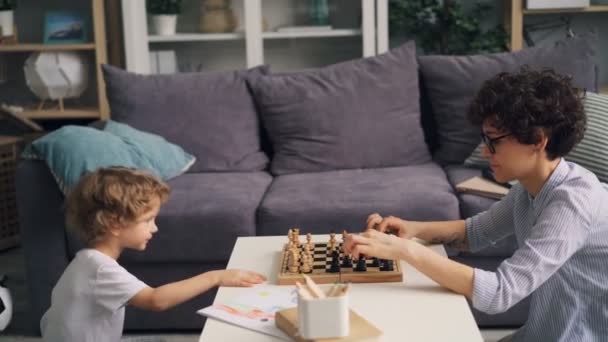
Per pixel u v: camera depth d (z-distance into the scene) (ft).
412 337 4.31
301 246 5.85
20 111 13.01
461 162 9.90
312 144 9.87
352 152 9.86
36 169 8.53
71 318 5.61
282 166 9.93
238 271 5.38
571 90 4.67
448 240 5.79
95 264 5.60
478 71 9.98
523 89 4.61
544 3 12.47
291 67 13.03
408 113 10.02
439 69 10.12
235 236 8.26
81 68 13.05
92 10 13.48
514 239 7.93
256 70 10.55
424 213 8.22
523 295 4.60
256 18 12.87
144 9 12.78
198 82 10.31
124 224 5.65
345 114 9.89
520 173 4.84
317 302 4.11
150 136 9.67
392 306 4.73
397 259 4.97
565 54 9.93
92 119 13.84
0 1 12.98
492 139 4.76
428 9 13.67
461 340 4.25
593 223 4.70
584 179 4.81
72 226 5.82
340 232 8.25
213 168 10.00
